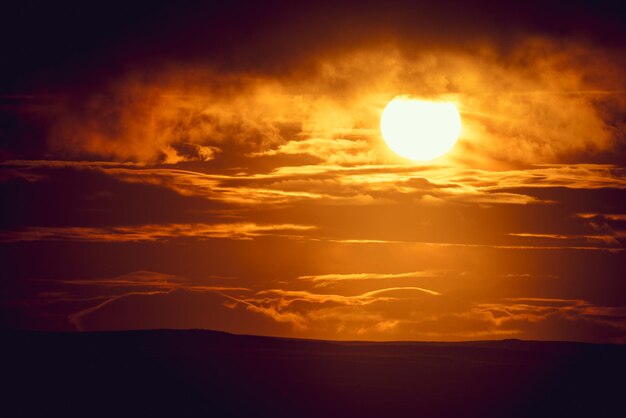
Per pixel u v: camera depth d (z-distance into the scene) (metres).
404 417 182.62
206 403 194.00
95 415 183.75
